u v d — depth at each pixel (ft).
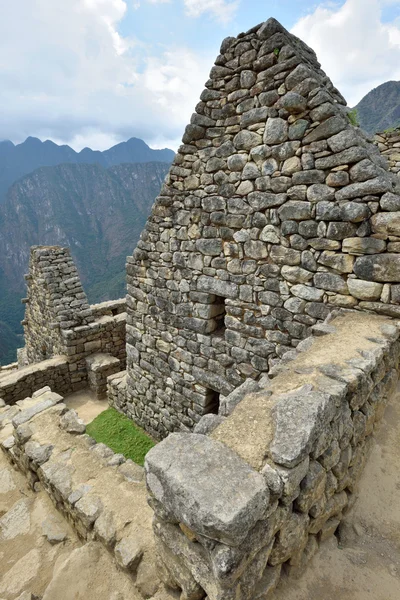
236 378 18.52
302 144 13.61
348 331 12.03
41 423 16.14
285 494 6.54
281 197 14.64
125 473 12.95
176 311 20.94
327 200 13.32
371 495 10.09
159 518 7.26
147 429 25.45
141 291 23.04
